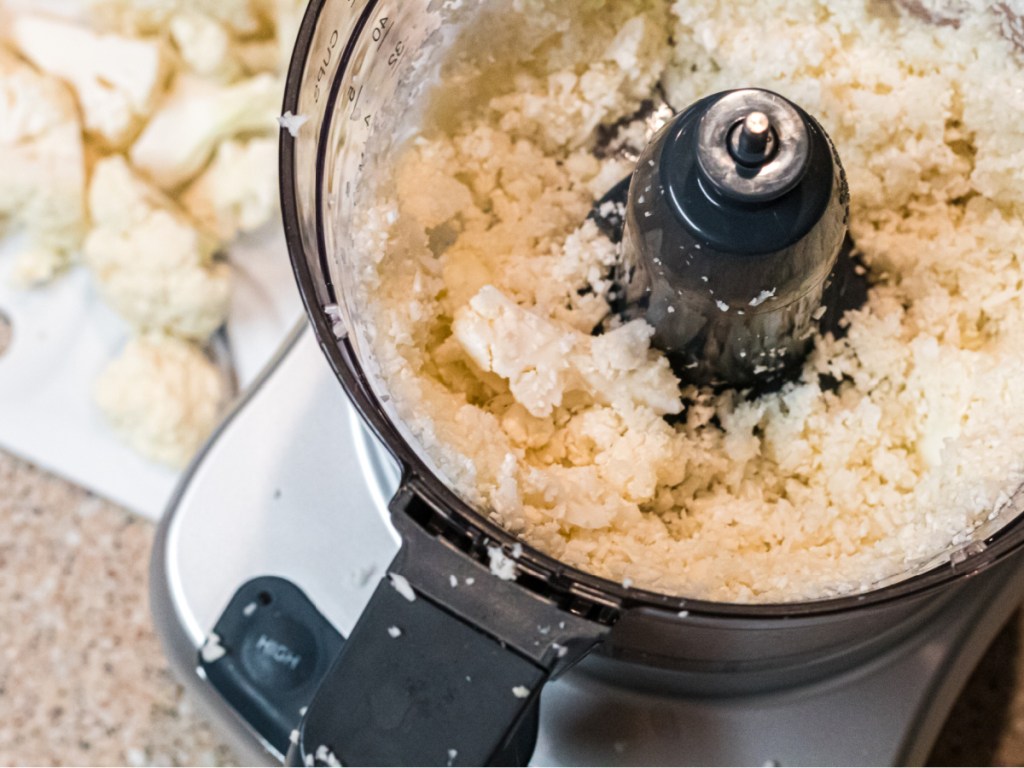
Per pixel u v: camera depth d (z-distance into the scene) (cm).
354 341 34
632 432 36
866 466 36
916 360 37
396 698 31
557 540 34
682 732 39
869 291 38
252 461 42
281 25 52
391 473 40
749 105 32
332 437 42
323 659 40
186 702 50
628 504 35
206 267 51
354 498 41
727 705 39
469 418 35
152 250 49
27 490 52
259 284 53
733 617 30
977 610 40
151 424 50
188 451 51
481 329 36
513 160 39
